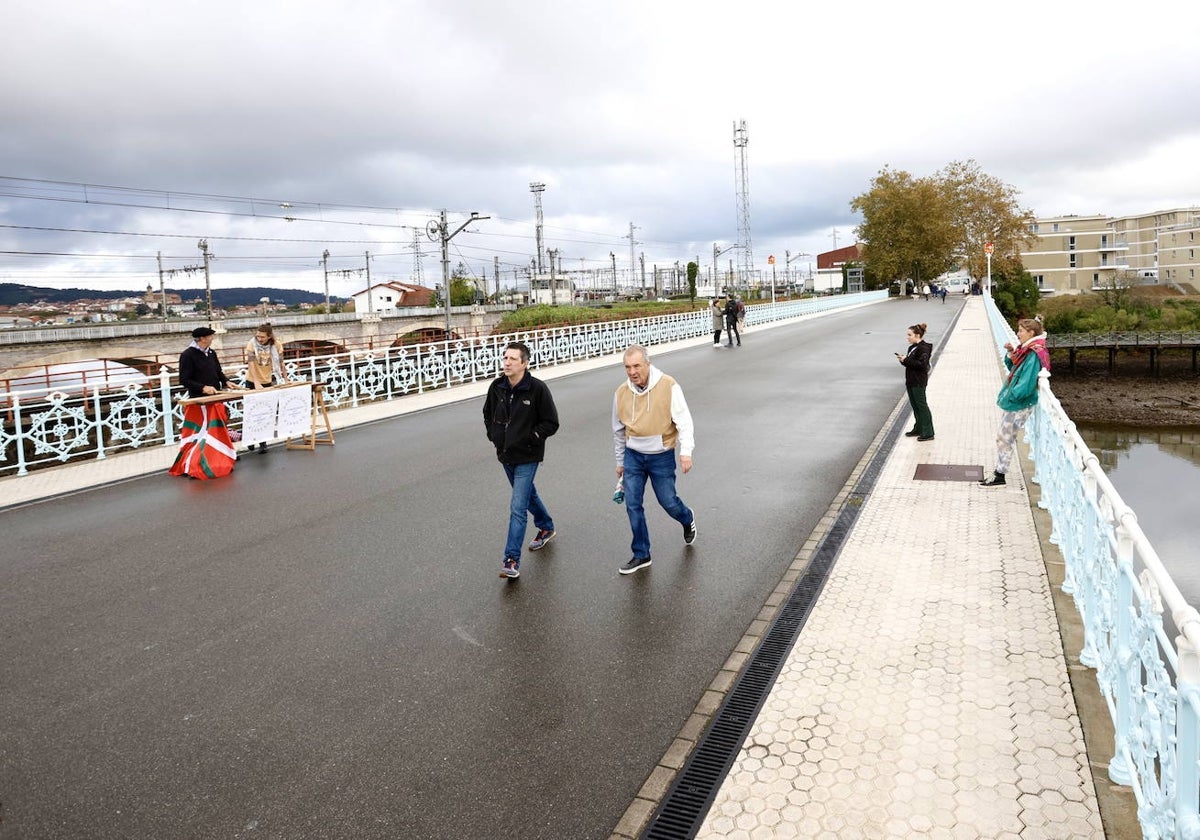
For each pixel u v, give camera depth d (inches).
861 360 822.5
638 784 135.7
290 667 181.6
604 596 219.3
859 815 122.0
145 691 171.9
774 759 138.1
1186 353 2463.1
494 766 141.7
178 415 516.1
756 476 350.3
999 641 178.4
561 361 983.6
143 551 268.2
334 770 141.5
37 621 211.0
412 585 230.8
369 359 664.4
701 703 161.3
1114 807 120.6
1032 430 334.6
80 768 143.8
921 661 171.0
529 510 256.8
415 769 141.3
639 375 230.2
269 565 251.0
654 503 313.4
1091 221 4429.1
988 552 235.6
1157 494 909.2
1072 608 193.9
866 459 376.5
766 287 4343.0
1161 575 107.2
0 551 271.7
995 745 138.7
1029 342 295.4
